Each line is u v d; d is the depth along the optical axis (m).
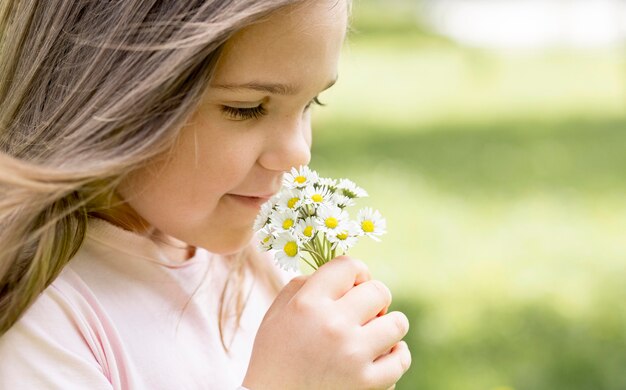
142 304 1.11
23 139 1.07
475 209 4.01
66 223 1.05
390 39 10.99
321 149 5.20
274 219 1.06
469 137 5.70
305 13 1.04
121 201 1.09
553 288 3.08
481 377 2.35
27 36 1.08
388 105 6.96
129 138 1.03
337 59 1.07
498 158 5.06
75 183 1.02
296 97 1.06
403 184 4.38
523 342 2.61
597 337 2.67
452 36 11.32
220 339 1.15
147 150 1.03
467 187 4.39
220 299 1.18
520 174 4.69
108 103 1.03
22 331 1.05
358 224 1.07
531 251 3.47
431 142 5.50
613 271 3.28
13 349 1.04
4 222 1.02
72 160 1.03
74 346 1.06
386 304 1.10
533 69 8.82
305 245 1.10
